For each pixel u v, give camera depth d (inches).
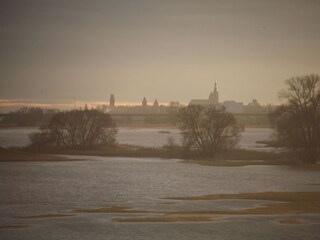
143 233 3934.5
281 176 7736.2
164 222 4284.0
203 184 6830.7
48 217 4517.7
